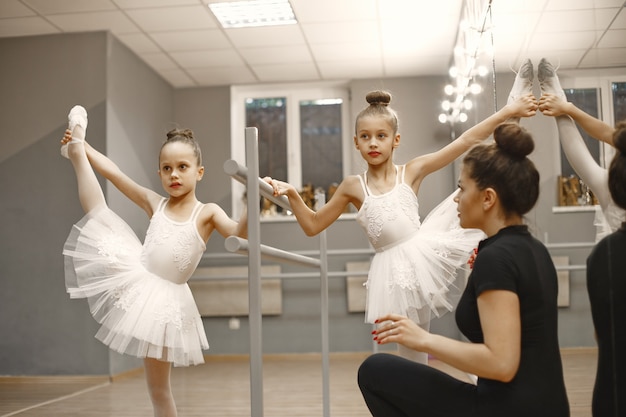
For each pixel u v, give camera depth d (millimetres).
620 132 1534
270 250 1758
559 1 1968
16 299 4875
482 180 1392
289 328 5961
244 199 6156
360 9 4656
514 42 2689
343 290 5961
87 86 4973
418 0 4520
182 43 5289
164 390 2072
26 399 3988
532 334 1294
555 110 1822
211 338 6039
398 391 1420
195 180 2180
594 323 1657
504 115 2051
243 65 5824
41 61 5043
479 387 1347
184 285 2125
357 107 6223
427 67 5914
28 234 4910
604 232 1620
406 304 2025
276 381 4531
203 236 2143
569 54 1880
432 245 2104
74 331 4789
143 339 1918
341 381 4445
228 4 4578
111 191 4820
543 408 1258
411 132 6066
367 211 2133
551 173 2033
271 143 6504
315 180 6422
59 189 4910
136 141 5461
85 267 2082
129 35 5098
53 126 4977
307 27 4984
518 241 1339
